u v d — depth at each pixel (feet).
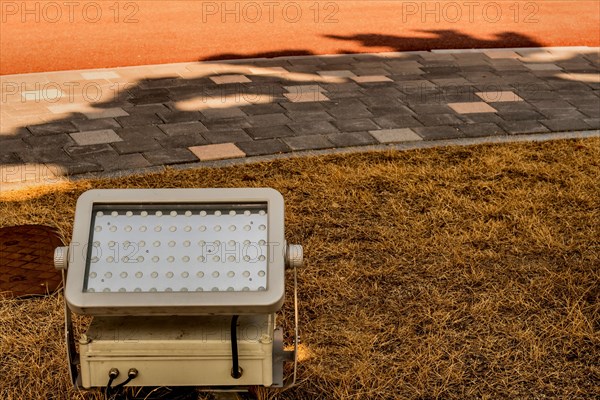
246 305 5.63
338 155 18.10
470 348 10.80
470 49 29.12
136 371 6.44
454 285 12.45
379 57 27.50
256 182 16.34
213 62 25.91
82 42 27.89
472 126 20.74
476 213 15.11
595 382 10.19
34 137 18.70
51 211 14.53
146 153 18.08
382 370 10.25
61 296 11.51
